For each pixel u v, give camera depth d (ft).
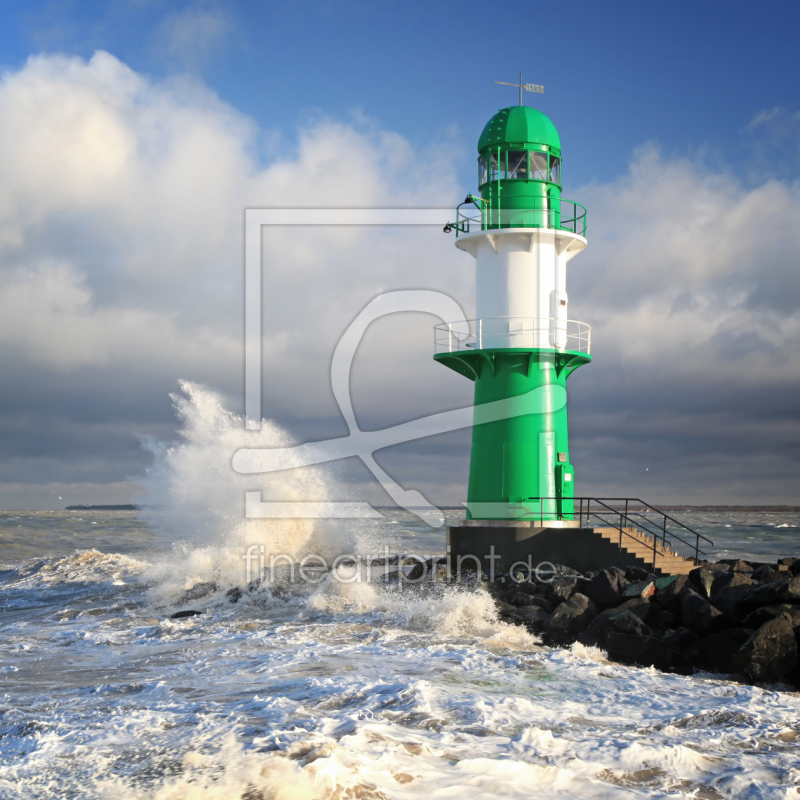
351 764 17.06
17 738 19.38
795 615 31.55
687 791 16.62
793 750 19.60
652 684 27.07
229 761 17.16
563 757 18.30
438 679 26.91
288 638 35.01
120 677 27.61
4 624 41.81
